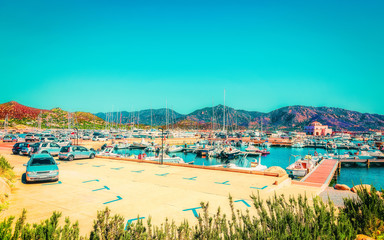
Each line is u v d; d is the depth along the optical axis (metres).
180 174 20.23
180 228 5.30
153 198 13.05
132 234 5.23
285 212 5.45
